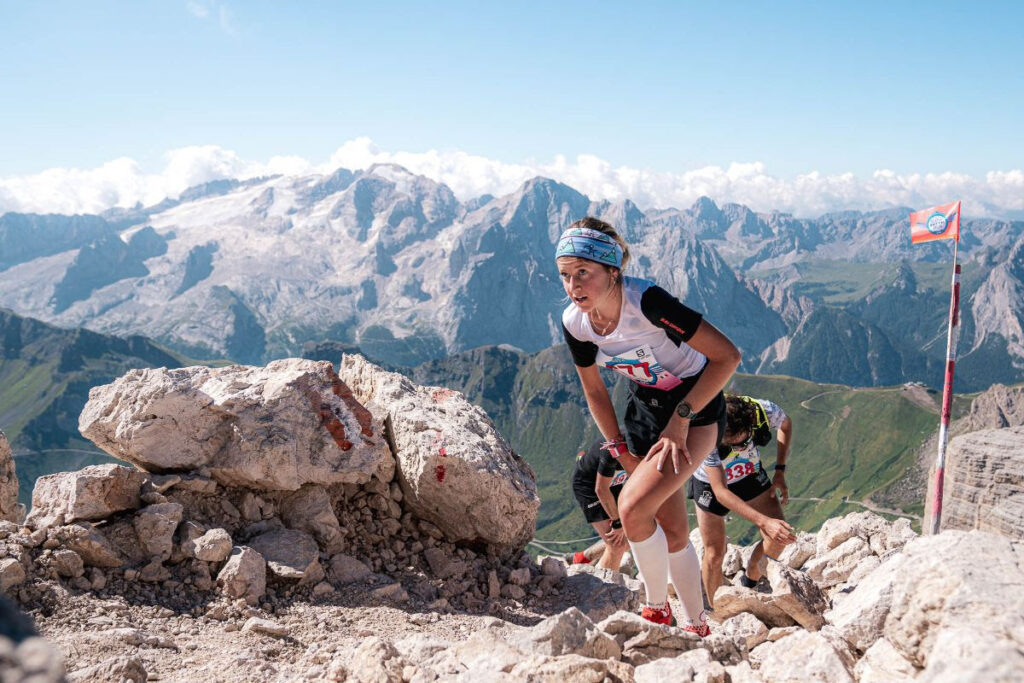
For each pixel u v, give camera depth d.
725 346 4.82
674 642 5.30
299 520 8.24
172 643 5.77
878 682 3.94
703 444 5.18
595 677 4.38
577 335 5.32
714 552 9.05
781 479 9.42
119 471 7.26
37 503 7.24
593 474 8.91
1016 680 2.64
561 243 4.88
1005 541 3.85
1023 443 13.51
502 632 6.97
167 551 6.99
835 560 8.89
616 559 9.36
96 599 6.28
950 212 9.55
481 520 8.65
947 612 3.47
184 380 8.47
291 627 6.56
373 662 4.81
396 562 8.46
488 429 9.48
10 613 1.26
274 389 8.53
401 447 8.88
